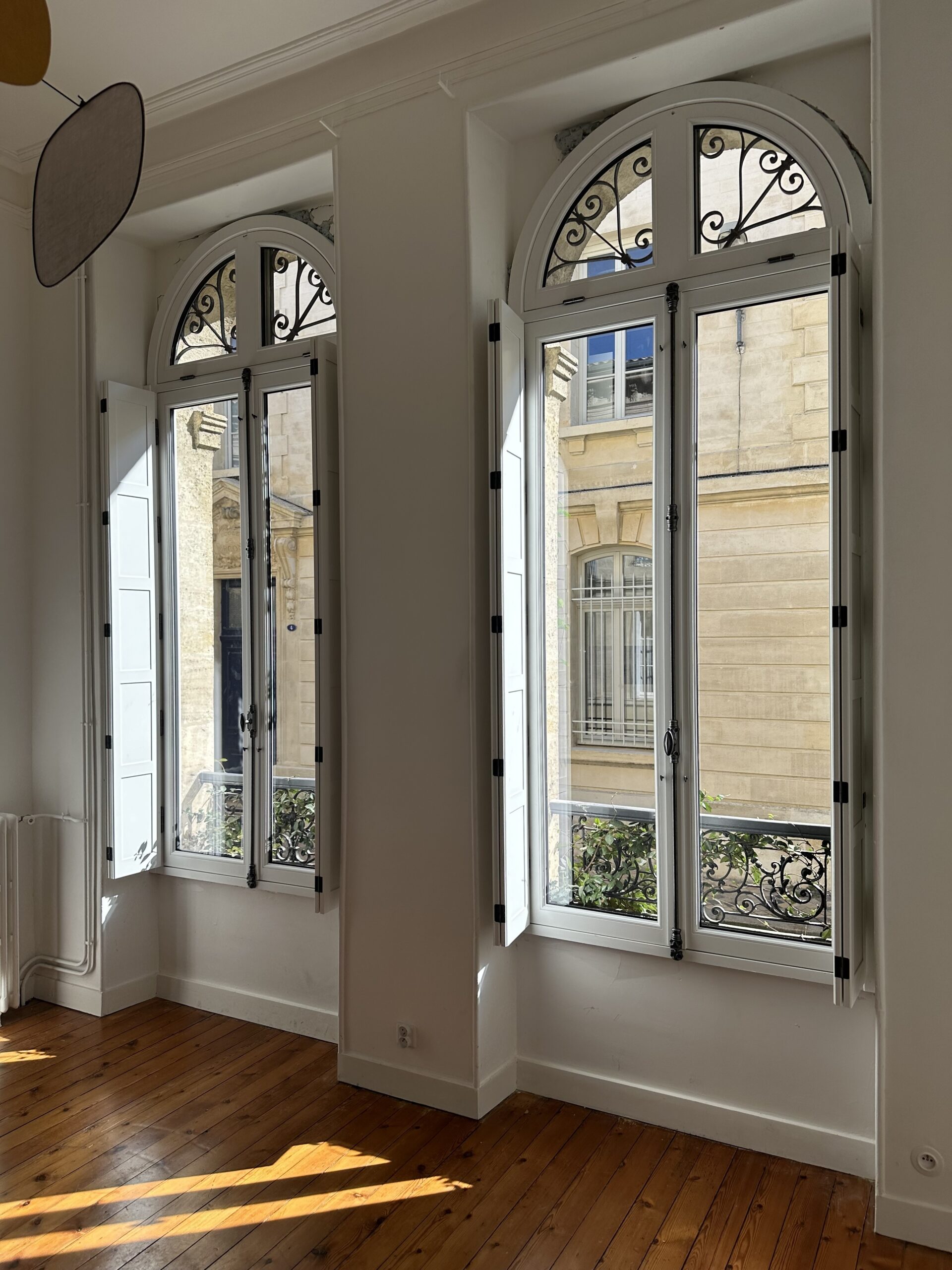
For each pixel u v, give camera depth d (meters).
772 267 3.13
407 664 3.55
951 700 2.63
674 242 3.31
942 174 2.62
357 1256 2.66
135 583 4.47
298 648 4.17
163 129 4.24
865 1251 2.66
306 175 3.97
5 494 4.55
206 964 4.52
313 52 3.67
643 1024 3.40
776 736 3.16
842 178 3.05
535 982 3.63
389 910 3.60
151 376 4.64
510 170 3.68
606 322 3.44
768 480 3.16
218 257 4.48
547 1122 3.39
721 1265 2.61
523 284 3.61
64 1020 4.38
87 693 4.43
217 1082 3.73
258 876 4.25
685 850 3.28
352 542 3.69
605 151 3.46
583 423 3.52
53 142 2.12
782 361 3.14
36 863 4.65
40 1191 2.98
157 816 4.56
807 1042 3.11
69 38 3.61
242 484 4.29
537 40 3.28
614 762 3.46
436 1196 2.94
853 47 3.07
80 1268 2.61
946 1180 2.65
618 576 3.45
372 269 3.63
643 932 3.36
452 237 3.44
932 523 2.65
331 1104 3.54
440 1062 3.49
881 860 2.72
